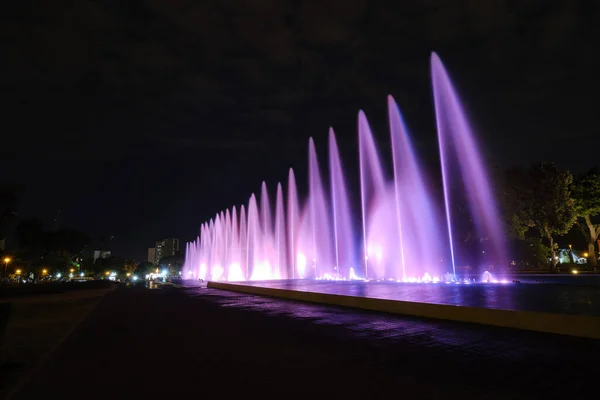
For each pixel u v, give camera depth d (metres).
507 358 5.61
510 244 32.84
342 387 4.55
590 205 31.31
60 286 32.03
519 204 31.48
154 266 127.88
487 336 7.15
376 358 5.89
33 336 8.77
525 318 7.62
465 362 5.48
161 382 4.93
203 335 8.41
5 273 51.53
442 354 5.98
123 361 6.15
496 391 4.30
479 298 11.89
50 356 6.64
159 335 8.59
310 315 11.17
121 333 9.05
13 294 26.42
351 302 12.58
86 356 6.59
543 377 4.73
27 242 57.41
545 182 31.09
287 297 16.88
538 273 29.97
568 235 50.50
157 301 18.75
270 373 5.21
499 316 8.08
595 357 5.51
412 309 10.18
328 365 5.56
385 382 4.70
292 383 4.75
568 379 4.64
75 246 63.69
